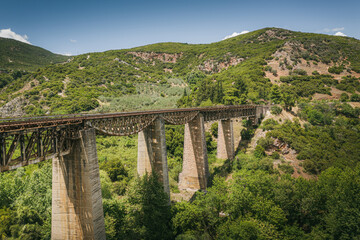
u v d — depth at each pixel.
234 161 65.81
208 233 36.44
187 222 35.81
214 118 62.31
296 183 41.44
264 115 88.94
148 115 39.12
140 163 42.69
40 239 32.34
